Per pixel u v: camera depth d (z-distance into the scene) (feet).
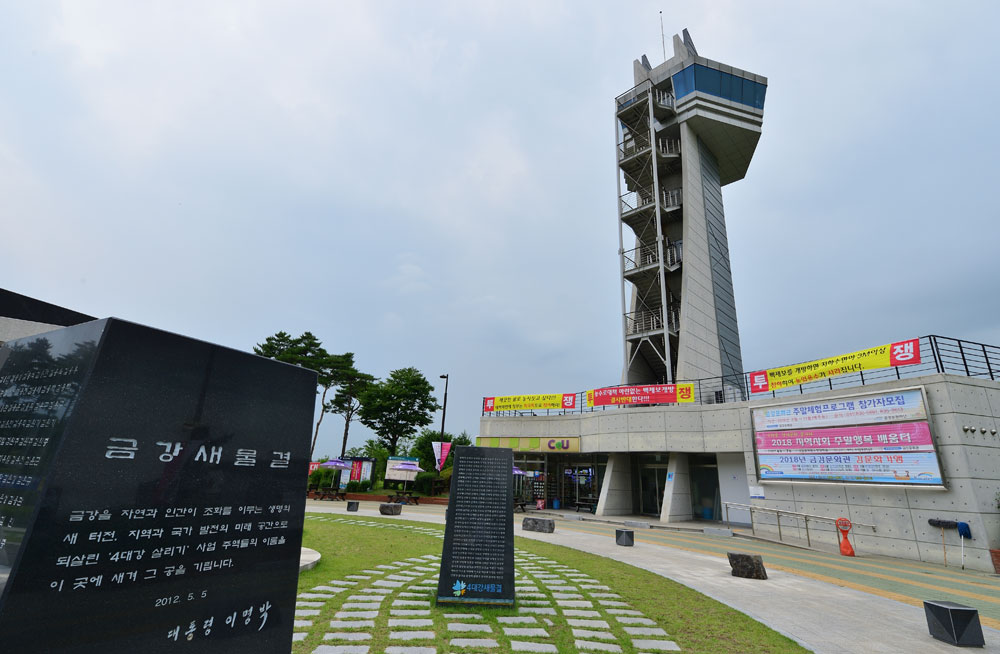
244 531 10.78
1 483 9.05
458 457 25.54
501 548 24.00
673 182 123.65
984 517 42.39
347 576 28.07
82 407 8.47
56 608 7.62
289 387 12.59
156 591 8.98
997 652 18.83
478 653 16.90
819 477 54.65
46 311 45.50
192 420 10.13
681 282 108.37
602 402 83.87
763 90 125.18
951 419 45.52
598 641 18.71
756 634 20.01
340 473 103.35
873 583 32.81
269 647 10.87
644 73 130.62
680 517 73.20
